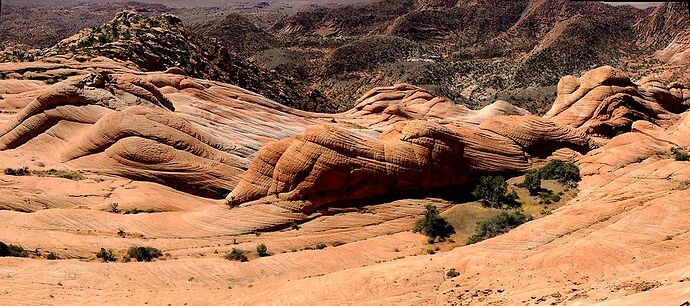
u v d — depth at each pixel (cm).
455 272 2511
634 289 1764
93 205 3681
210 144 4462
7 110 5772
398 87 8212
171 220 3559
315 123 6938
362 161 3847
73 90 4734
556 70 18762
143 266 2916
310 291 2458
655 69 18200
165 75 6656
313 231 3628
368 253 3312
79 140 4406
